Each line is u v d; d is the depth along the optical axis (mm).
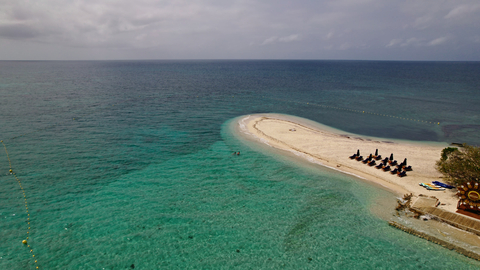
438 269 18375
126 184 28781
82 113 57094
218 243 20578
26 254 18781
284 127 49875
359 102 73875
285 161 35562
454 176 27594
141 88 98250
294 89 98938
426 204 24797
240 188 28656
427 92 90500
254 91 93688
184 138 43719
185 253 19469
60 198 25703
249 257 19312
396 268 18516
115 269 17844
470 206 23078
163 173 31578
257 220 23406
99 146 39062
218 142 42281
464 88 100375
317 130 48719
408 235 21688
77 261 18359
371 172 32062
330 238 21391
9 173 30203
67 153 36156
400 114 60594
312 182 30188
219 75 169625
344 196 27391
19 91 84000
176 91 91688
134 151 37750
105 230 21438
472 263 18750
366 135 46500
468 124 52938
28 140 40406
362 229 22453
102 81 122562
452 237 21109
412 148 39906
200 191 27859
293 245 20578
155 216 23469
